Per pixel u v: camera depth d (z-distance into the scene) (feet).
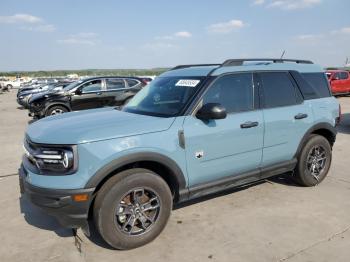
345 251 11.03
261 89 14.51
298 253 10.96
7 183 18.22
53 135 10.68
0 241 12.09
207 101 12.74
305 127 15.89
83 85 40.24
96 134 10.57
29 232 12.72
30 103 40.55
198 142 12.30
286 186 16.99
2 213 14.37
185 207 14.56
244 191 16.31
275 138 14.75
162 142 11.47
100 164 10.41
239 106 13.71
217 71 13.38
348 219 13.32
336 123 17.48
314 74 17.06
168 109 12.77
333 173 19.07
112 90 41.01
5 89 140.05
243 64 14.52
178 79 14.19
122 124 11.32
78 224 10.58
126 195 11.05
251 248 11.31
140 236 11.41
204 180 12.91
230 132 13.09
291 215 13.73
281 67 15.65
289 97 15.55
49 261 10.85
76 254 11.20
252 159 14.14
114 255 11.11
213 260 10.68
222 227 12.77
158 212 11.75
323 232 12.29
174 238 12.05
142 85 41.86
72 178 10.23
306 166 16.35
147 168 12.06
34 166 10.88
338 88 70.33
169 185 12.64
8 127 38.58
